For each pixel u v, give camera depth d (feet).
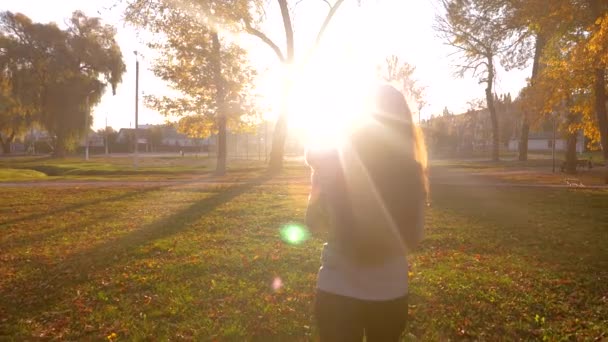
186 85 102.83
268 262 28.30
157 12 97.35
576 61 66.39
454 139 266.16
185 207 54.65
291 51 105.40
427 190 8.61
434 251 31.60
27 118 222.69
